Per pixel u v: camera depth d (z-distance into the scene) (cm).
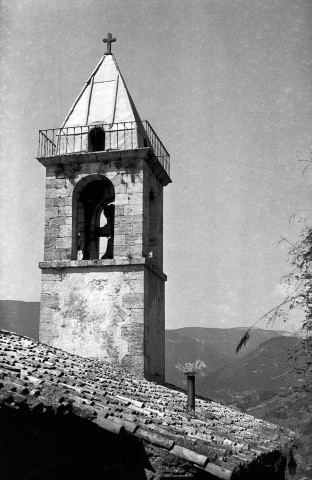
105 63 1805
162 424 814
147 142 1736
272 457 888
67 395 729
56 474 659
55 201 1627
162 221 1780
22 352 1054
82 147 1656
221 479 688
